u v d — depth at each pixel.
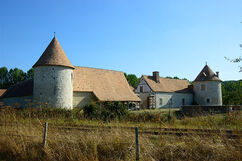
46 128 7.01
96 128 7.59
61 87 21.98
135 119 12.95
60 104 21.72
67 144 6.62
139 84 40.16
